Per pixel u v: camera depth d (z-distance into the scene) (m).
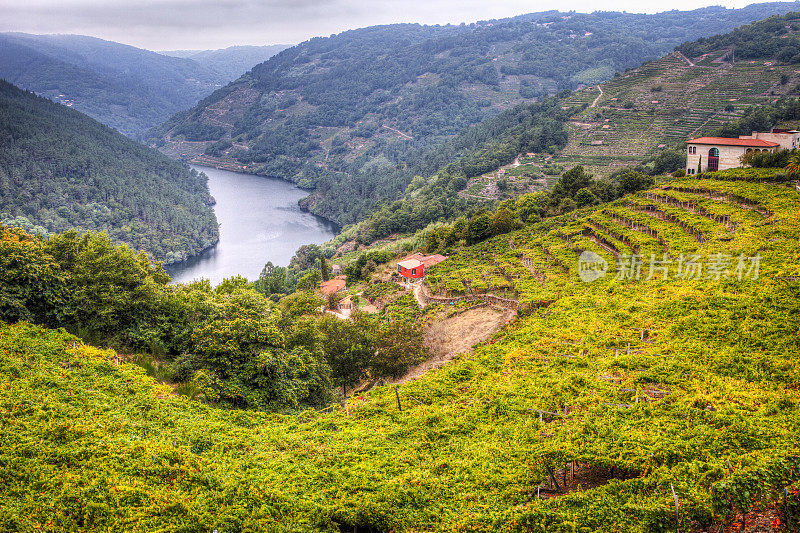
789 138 106.94
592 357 40.66
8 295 43.19
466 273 87.81
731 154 107.88
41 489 25.12
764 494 20.72
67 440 29.27
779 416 27.27
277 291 135.62
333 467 29.00
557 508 22.52
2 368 35.91
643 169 149.62
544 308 57.41
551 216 116.75
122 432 31.33
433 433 32.75
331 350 52.47
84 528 23.09
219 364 42.69
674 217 76.81
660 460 24.58
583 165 180.62
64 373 37.22
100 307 46.62
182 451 29.05
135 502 24.62
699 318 42.44
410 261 105.69
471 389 39.59
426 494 25.23
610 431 27.28
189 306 50.44
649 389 33.81
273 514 24.31
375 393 42.28
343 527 24.66
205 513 23.83
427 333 62.19
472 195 183.88
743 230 63.19
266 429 35.44
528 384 37.28
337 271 148.25
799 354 34.16
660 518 20.70
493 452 28.72
